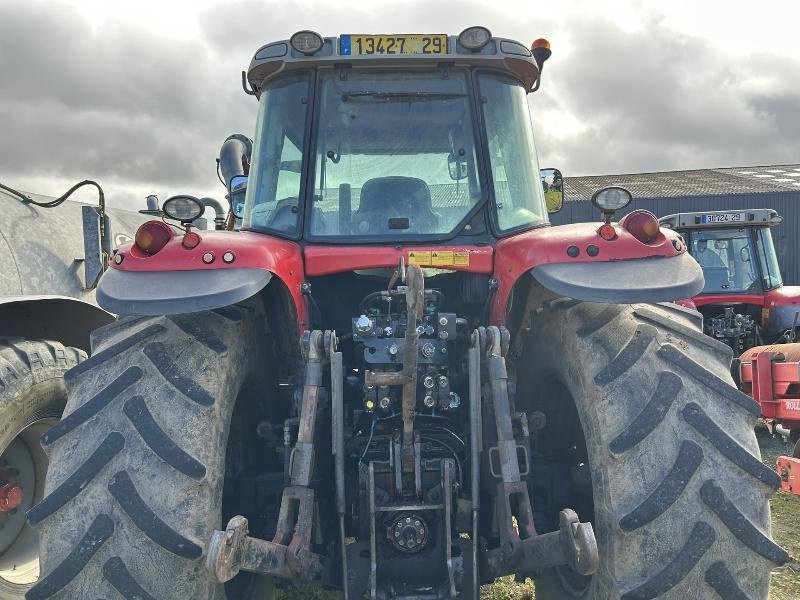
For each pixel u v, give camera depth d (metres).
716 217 11.30
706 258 11.47
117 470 2.09
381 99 3.12
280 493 2.84
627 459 2.14
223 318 2.47
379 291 3.01
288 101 3.14
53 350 3.56
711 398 2.25
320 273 2.85
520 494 2.32
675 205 24.53
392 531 2.35
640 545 2.07
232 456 2.87
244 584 2.73
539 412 2.90
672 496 2.07
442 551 2.40
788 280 23.48
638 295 2.29
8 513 3.50
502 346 2.43
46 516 2.06
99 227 4.45
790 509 5.46
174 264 2.30
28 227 4.20
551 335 2.69
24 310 3.79
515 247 2.68
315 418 2.39
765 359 6.23
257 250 2.43
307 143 3.07
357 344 2.80
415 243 2.98
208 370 2.27
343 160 3.07
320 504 2.54
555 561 2.08
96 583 2.01
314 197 3.03
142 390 2.21
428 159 3.07
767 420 6.32
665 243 2.41
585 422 2.30
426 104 3.12
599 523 2.17
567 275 2.38
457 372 2.73
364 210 3.02
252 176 3.17
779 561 2.06
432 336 2.63
